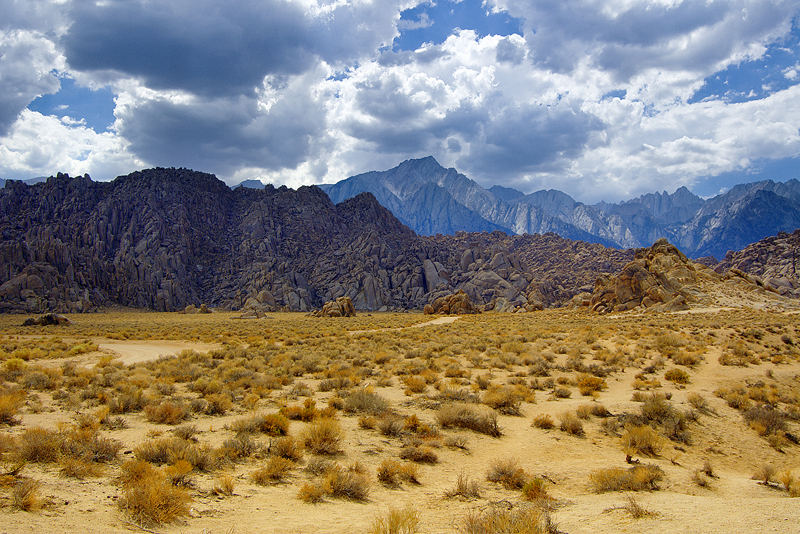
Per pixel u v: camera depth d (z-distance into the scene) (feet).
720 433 59.06
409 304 588.91
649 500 31.96
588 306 289.33
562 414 58.54
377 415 55.21
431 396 67.46
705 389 80.28
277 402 61.31
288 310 531.09
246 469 35.94
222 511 27.40
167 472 31.48
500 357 107.24
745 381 87.40
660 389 79.00
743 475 46.88
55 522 22.50
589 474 40.29
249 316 358.43
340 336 170.50
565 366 97.91
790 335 139.23
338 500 30.99
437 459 42.19
